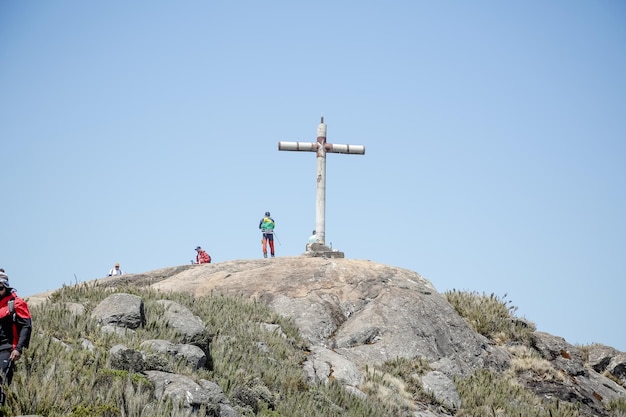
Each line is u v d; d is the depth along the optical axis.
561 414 24.50
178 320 20.69
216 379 18.72
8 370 12.98
